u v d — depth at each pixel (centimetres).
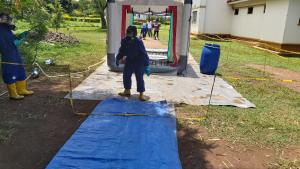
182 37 987
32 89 743
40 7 1248
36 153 436
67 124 543
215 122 592
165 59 1240
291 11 1750
